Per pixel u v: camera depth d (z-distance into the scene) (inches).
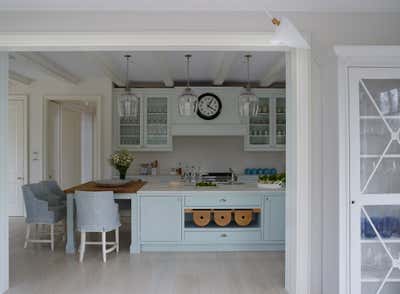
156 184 202.2
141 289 131.6
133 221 175.0
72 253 175.6
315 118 117.7
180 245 177.2
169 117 256.1
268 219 176.4
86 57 191.2
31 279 141.5
